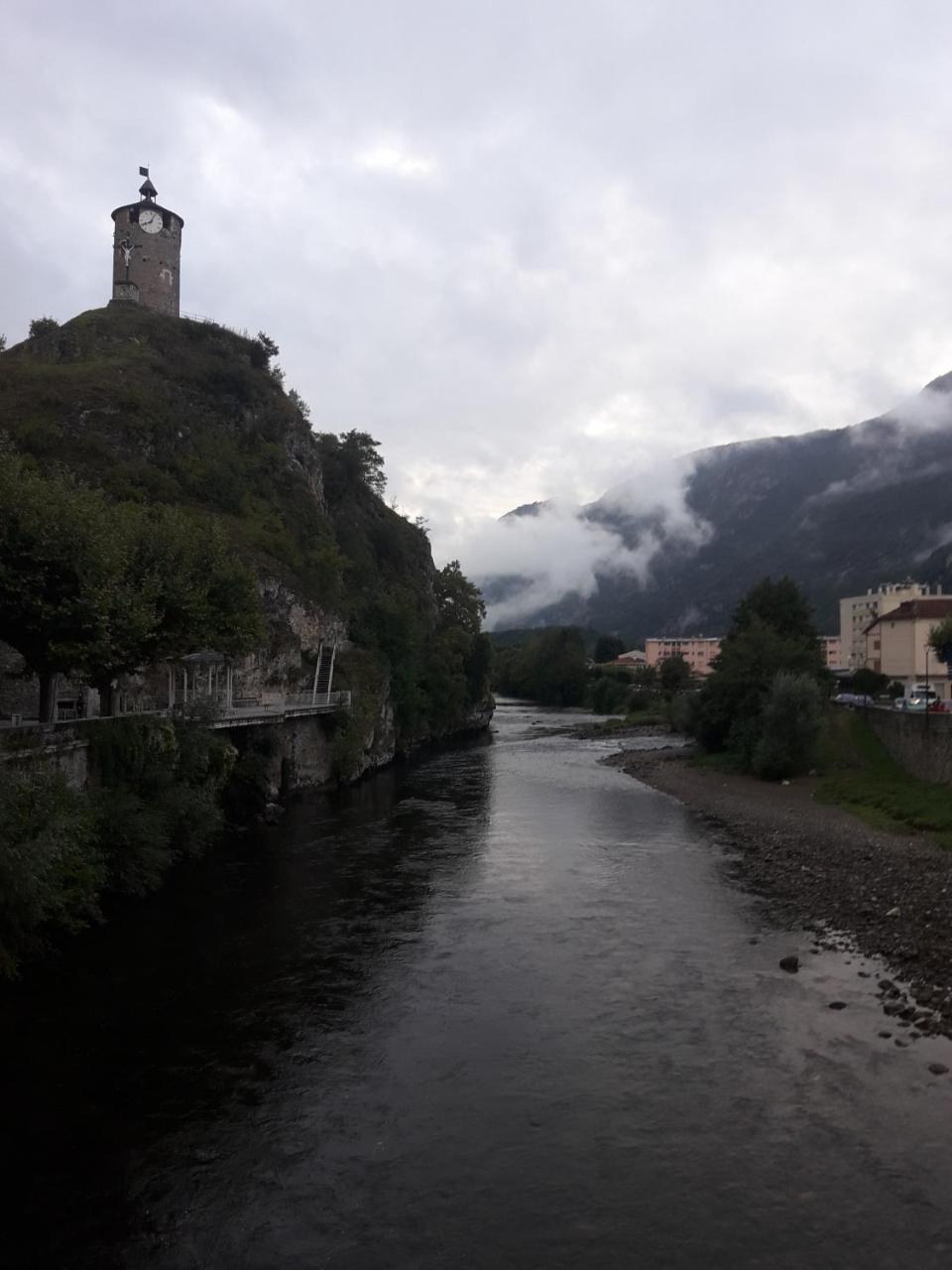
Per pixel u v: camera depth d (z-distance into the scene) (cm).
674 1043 1728
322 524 7919
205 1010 1892
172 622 3359
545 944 2345
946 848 3359
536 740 9638
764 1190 1255
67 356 7850
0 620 2842
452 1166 1320
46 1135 1405
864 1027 1792
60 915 2245
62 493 2975
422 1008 1908
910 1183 1266
